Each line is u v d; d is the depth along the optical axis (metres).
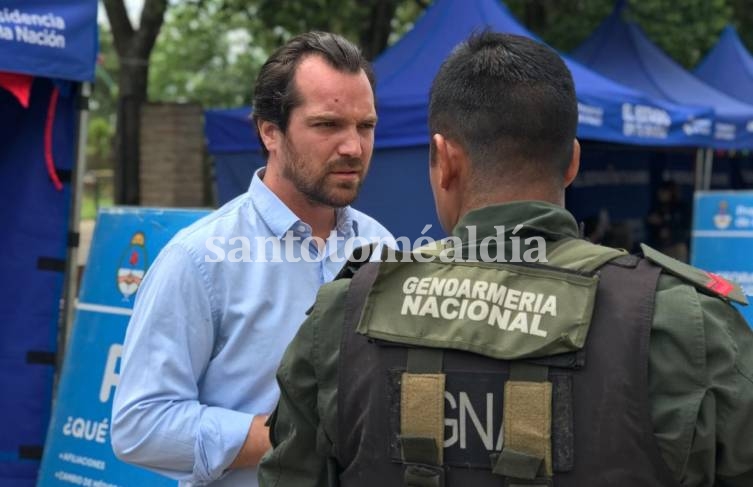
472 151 1.34
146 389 1.86
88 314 3.13
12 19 3.58
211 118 7.61
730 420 1.15
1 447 3.84
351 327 1.33
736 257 5.90
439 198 1.40
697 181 9.09
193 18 11.38
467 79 1.34
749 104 10.03
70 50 3.76
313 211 2.05
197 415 1.85
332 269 2.04
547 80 1.32
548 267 1.26
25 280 3.95
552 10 11.30
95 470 2.96
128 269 3.05
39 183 3.98
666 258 1.27
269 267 1.96
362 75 2.00
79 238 4.04
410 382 1.25
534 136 1.31
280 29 10.63
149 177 9.55
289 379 1.37
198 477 1.88
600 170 9.51
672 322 1.17
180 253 1.91
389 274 1.34
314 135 1.95
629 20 10.01
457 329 1.25
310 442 1.37
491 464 1.21
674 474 1.16
